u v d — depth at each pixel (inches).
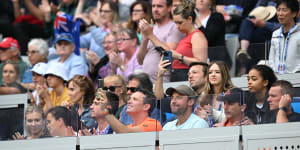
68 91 801.6
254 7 967.6
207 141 631.2
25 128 681.6
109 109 663.1
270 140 621.3
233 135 625.3
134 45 856.9
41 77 856.9
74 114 671.8
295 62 761.0
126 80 768.3
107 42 877.2
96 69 899.4
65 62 929.5
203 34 804.6
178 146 638.5
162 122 649.0
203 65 738.2
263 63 773.9
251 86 708.0
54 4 1229.1
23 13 1251.8
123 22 1011.3
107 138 658.2
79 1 1117.7
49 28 1182.3
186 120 641.6
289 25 770.8
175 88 733.9
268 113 626.5
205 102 637.9
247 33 880.3
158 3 858.8
